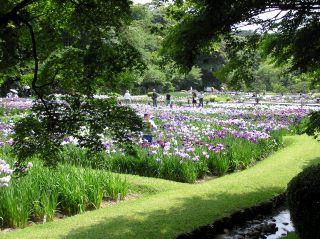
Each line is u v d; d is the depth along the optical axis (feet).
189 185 31.63
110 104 16.39
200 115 69.92
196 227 21.57
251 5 15.12
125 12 15.46
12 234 20.48
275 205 27.40
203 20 15.71
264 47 19.56
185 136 41.65
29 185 23.39
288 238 20.01
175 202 25.98
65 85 16.33
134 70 16.51
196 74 224.53
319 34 16.92
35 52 15.11
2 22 13.71
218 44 18.79
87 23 15.60
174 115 68.95
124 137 16.03
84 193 25.31
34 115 16.33
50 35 16.03
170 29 17.89
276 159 40.93
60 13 15.84
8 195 22.20
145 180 31.68
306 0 16.02
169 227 21.31
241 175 34.06
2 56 14.62
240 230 23.04
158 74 191.42
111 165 34.71
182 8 17.54
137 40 101.30
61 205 25.17
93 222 22.21
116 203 26.86
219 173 36.40
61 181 25.16
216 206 25.04
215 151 37.60
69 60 15.60
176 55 16.80
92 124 15.74
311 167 18.12
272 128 52.70
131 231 20.65
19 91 115.55
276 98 184.24
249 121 61.11
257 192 28.45
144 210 24.31
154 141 38.52
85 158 34.83
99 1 15.06
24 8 15.20
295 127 58.59
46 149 15.93
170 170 33.86
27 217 22.09
